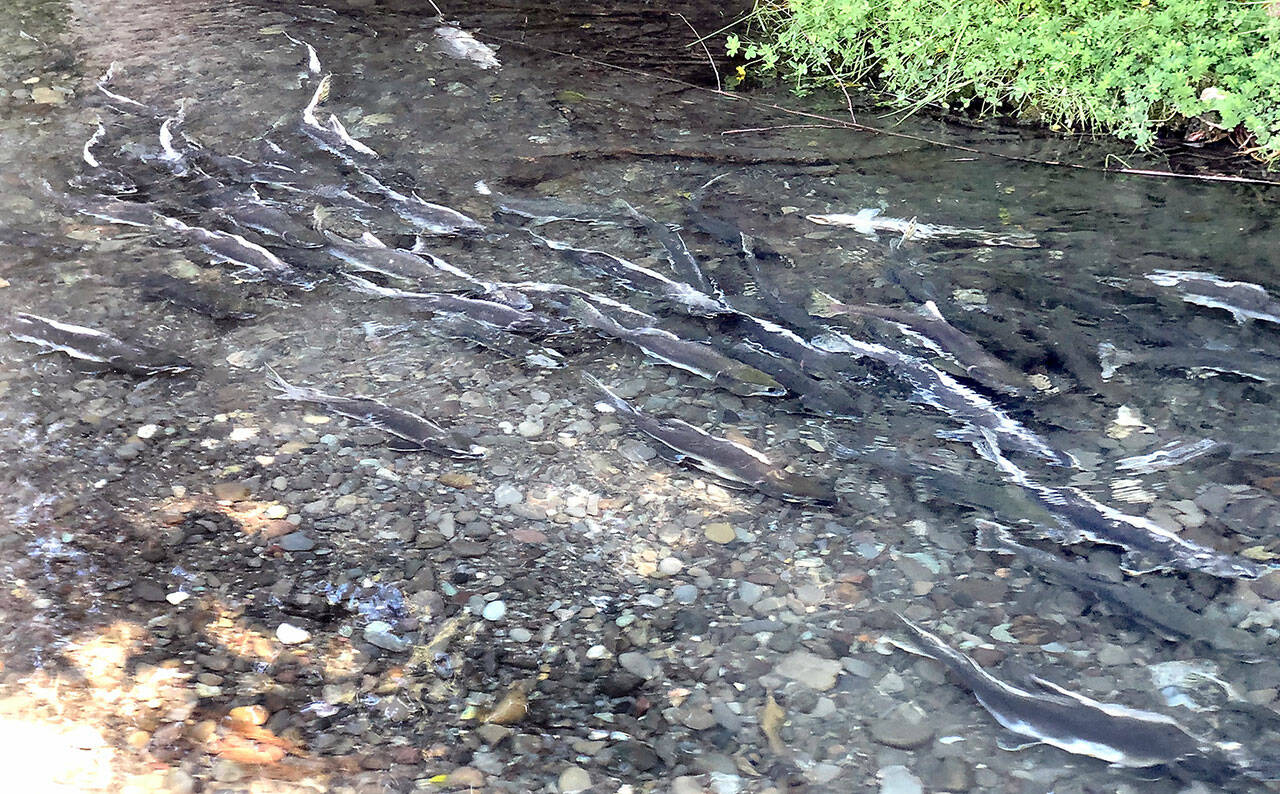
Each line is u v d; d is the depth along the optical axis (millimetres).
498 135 4031
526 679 2389
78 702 2301
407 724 2314
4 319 3141
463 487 2738
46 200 3615
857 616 2498
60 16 4758
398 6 4961
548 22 4840
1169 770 2248
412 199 3643
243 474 2750
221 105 4164
